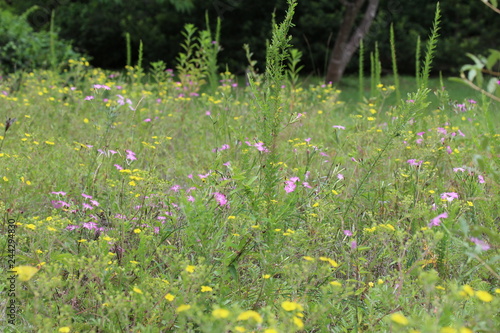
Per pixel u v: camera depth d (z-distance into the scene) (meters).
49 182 3.31
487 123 2.91
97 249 2.30
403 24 16.33
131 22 16.83
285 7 16.03
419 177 3.22
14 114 5.12
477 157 2.37
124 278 2.40
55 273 2.11
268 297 2.28
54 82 6.63
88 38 17.08
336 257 2.62
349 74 16.42
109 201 2.89
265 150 2.83
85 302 2.29
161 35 16.64
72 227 2.65
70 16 17.09
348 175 3.73
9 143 3.96
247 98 5.81
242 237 2.57
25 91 6.83
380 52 16.00
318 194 2.96
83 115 5.28
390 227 2.43
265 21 16.28
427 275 1.90
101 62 17.61
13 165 3.22
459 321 1.93
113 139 4.36
